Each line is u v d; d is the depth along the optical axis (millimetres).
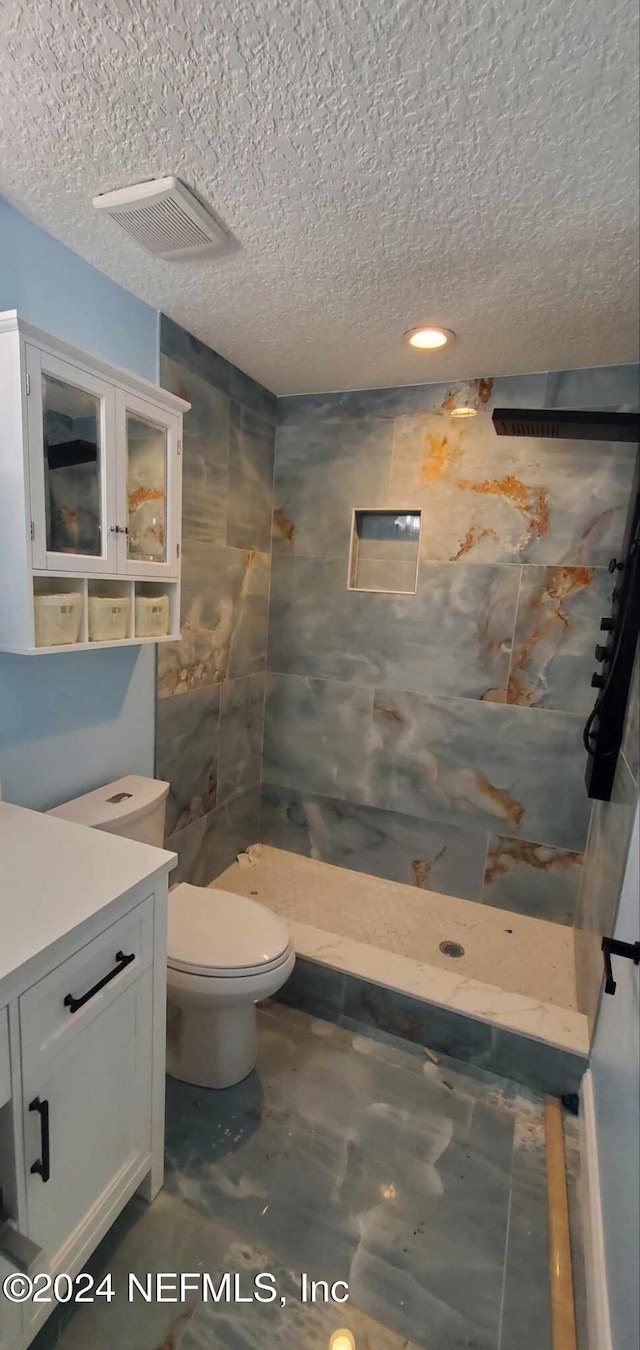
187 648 1983
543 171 1022
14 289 1249
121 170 1088
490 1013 1647
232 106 923
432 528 2150
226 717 2270
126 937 1047
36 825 1252
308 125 948
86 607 1330
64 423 1225
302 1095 1551
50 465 1198
